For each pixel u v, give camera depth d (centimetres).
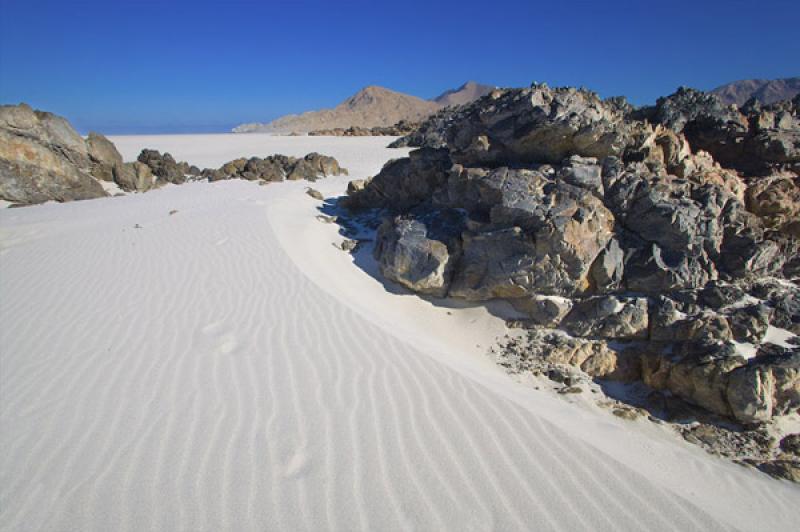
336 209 1346
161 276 804
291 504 337
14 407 447
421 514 333
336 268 913
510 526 326
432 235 836
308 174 2055
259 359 538
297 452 389
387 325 668
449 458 389
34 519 321
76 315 657
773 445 521
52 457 380
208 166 2728
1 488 348
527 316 749
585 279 718
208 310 671
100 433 409
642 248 716
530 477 372
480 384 506
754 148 874
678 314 661
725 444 523
